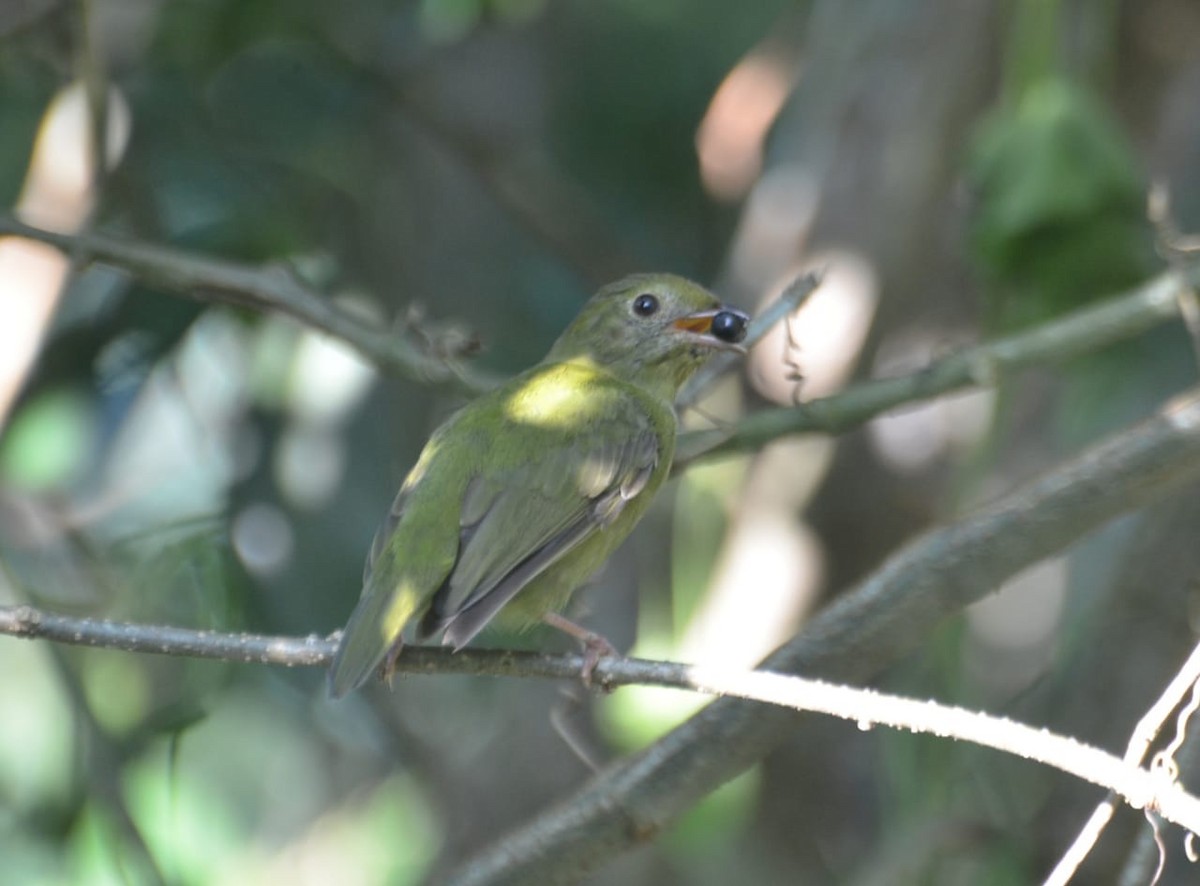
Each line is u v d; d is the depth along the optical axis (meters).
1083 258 9.78
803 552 12.02
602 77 14.44
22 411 11.50
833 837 13.23
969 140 11.81
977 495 10.57
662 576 12.51
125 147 12.23
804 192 12.23
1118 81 12.84
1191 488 10.81
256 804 13.31
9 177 12.12
